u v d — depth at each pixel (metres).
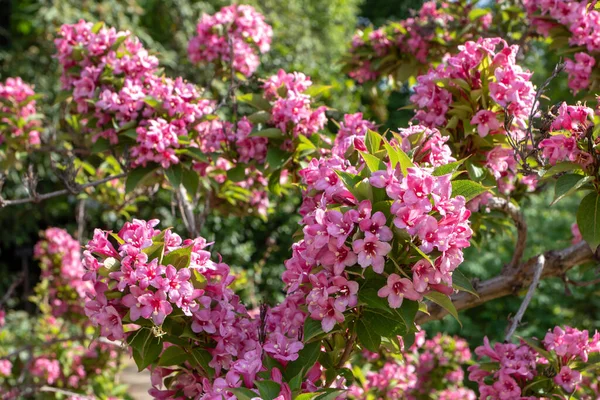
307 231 1.99
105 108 3.43
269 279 11.09
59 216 11.90
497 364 2.85
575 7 3.38
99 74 3.64
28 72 10.75
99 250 2.23
